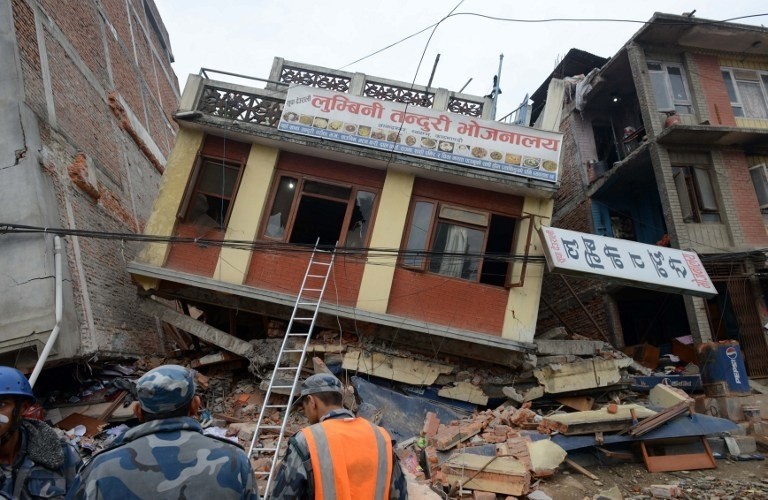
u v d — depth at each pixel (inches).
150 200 621.9
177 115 419.2
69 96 435.2
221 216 428.1
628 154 631.8
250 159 430.9
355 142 419.5
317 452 93.7
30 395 109.3
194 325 410.9
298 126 420.2
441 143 422.9
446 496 239.5
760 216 537.6
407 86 453.4
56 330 302.2
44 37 409.7
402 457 283.9
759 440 358.9
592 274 377.4
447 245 428.5
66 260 345.4
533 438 314.3
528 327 408.2
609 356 422.3
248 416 360.5
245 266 411.2
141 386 84.9
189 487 76.5
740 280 507.2
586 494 277.1
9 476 104.7
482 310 415.5
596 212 642.2
